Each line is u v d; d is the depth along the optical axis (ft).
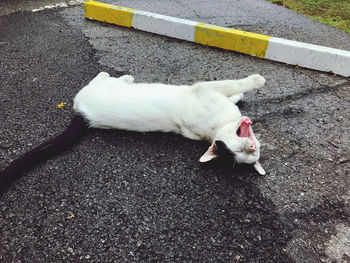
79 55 3.18
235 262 1.50
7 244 1.53
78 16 4.09
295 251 1.54
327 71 3.01
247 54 3.30
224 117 2.07
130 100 2.12
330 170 1.99
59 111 2.42
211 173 1.97
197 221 1.68
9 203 1.72
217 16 4.23
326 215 1.72
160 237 1.59
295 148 2.16
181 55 3.27
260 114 2.46
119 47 3.36
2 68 2.94
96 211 1.70
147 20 3.63
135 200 1.78
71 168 1.96
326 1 5.24
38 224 1.63
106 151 2.11
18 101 2.51
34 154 1.93
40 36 3.54
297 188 1.87
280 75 2.97
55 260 1.48
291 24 4.09
